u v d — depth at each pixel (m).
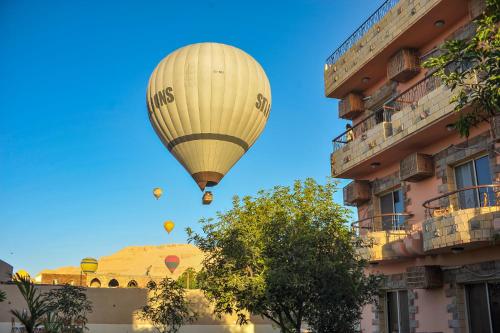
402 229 18.50
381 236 17.58
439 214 15.33
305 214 14.84
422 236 15.53
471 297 15.32
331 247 13.59
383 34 19.03
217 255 15.25
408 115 16.80
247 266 14.50
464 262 15.23
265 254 14.01
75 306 24.62
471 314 15.24
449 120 15.27
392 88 20.09
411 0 17.55
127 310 29.41
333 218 14.76
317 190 15.61
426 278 16.02
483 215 13.10
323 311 12.85
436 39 17.94
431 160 17.14
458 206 16.02
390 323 19.17
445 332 15.81
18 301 27.47
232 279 14.05
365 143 19.23
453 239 13.57
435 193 16.88
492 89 8.77
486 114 14.37
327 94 23.06
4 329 26.95
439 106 15.30
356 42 21.02
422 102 16.16
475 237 13.08
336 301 12.80
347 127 23.28
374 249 17.53
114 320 29.05
